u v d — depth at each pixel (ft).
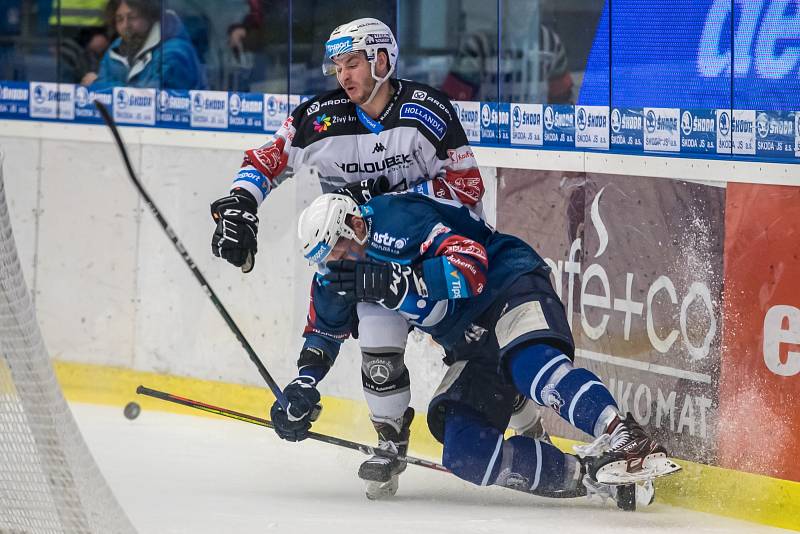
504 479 46.91
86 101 76.84
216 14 72.08
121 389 74.90
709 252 50.62
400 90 49.83
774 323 47.70
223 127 72.43
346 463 58.18
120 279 75.20
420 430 62.39
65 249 77.15
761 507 47.57
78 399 75.61
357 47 48.52
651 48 54.80
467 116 64.49
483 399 47.93
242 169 51.03
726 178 49.88
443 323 47.93
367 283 45.70
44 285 77.87
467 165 49.88
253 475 55.31
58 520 33.30
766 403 47.83
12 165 79.00
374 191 49.78
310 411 49.49
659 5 54.54
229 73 72.13
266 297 70.08
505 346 46.50
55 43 77.51
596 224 56.39
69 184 77.10
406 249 46.60
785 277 47.34
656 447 44.01
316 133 50.47
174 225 73.61
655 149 54.75
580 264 57.31
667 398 52.49
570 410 45.42
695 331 51.13
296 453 60.54
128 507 47.42
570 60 59.11
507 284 47.42
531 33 60.95
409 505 48.75
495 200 61.62
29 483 33.42
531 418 52.24
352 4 68.13
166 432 65.72
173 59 73.67
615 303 55.36
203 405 49.96
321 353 51.21
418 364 62.69
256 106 71.41
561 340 46.39
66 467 32.86
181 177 73.41
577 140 58.75
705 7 52.49
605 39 57.16
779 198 47.60
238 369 70.95
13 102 79.30
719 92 51.90
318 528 43.68
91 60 76.48
